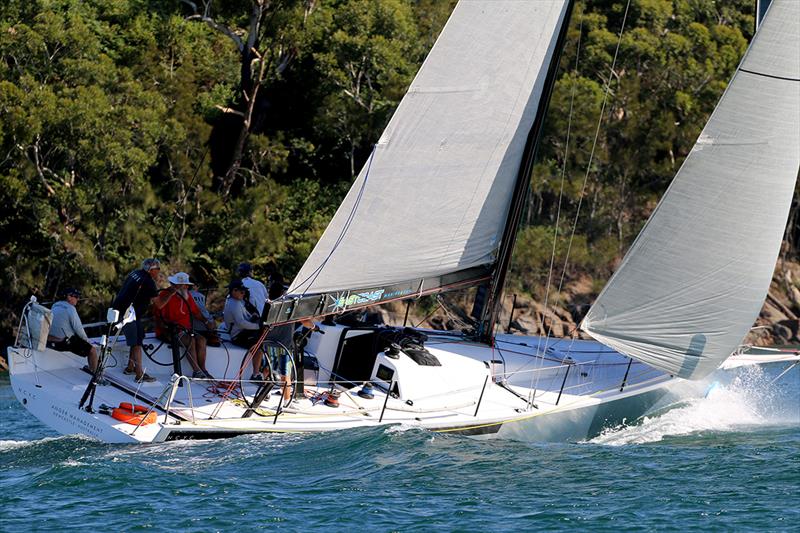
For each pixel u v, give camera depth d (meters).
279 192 163.25
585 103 176.88
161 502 49.78
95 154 148.12
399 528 47.19
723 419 72.94
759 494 53.19
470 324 70.12
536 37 61.56
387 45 175.88
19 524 47.06
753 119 63.62
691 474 56.84
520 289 168.38
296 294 58.38
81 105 146.88
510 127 62.69
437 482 53.53
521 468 56.72
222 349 62.69
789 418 73.94
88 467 53.97
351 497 50.97
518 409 63.12
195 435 56.22
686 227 64.94
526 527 47.78
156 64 172.62
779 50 62.81
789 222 193.62
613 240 176.00
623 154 180.00
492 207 64.38
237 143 172.12
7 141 145.50
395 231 60.72
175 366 60.62
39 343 59.84
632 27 196.50
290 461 55.41
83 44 158.25
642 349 66.56
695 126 182.38
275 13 169.75
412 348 63.81
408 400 62.06
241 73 178.50
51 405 58.75
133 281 61.06
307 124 187.62
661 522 48.75
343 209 58.19
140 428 55.53
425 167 60.47
